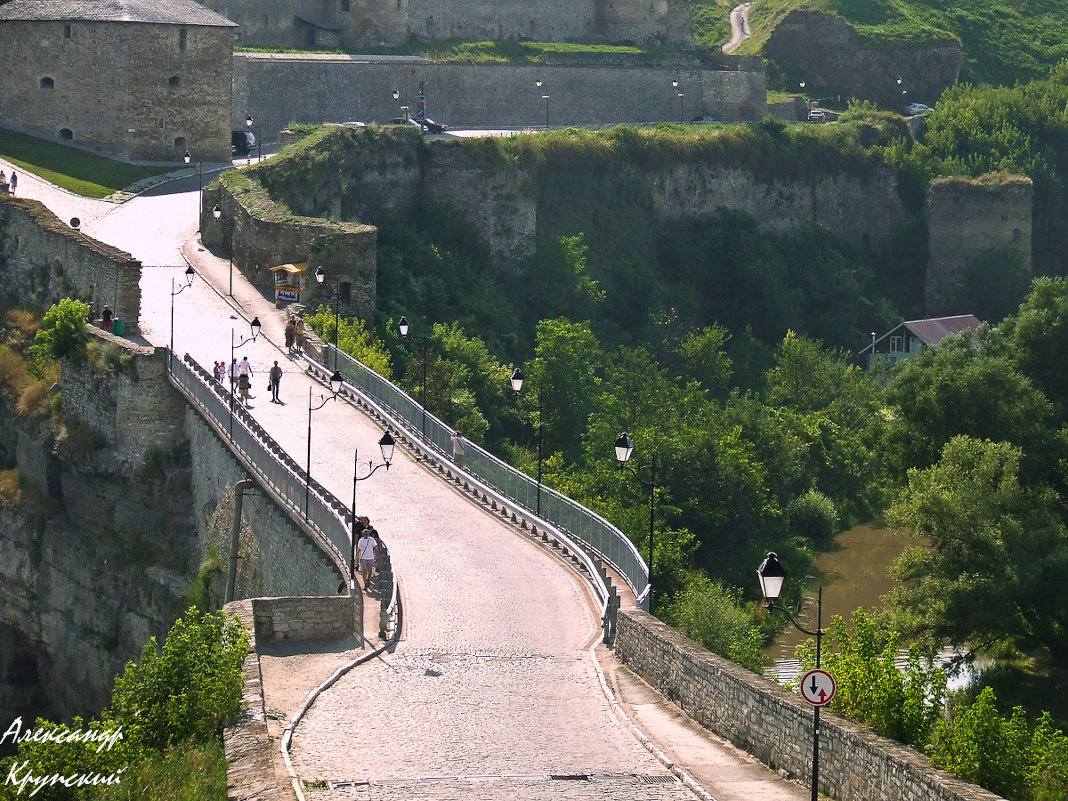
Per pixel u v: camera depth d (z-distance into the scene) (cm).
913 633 8231
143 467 8781
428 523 6912
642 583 5778
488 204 14538
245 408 8156
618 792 4169
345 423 8269
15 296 10969
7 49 14688
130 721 4747
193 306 10425
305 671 5194
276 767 4250
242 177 12188
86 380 9219
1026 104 19950
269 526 7006
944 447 8988
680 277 15925
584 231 15338
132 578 8650
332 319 9962
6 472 9856
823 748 4222
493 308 13525
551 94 18550
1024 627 8231
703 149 16462
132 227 12344
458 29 19375
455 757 4438
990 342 10794
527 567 6397
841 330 16338
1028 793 4525
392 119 15700
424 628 5678
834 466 11525
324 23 18212
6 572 9588
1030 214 17950
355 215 13825
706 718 4756
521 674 5222
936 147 18875
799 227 17250
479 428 10406
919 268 17900
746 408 11638
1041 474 9594
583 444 10962
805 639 8819
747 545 9894
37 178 13388
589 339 11794
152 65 14500
